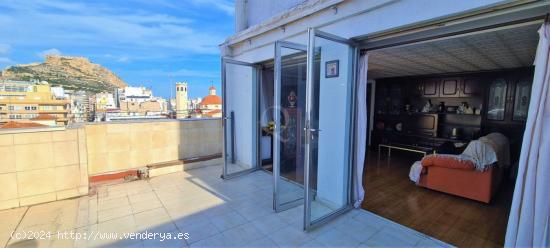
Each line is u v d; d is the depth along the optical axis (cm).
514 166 382
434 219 255
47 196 292
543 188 154
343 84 256
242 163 459
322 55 273
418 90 584
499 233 227
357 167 273
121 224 245
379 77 626
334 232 233
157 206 287
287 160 322
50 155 291
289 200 296
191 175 405
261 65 416
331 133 275
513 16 160
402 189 341
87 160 327
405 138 604
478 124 504
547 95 150
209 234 229
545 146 152
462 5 167
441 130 561
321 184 293
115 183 362
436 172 322
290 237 224
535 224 158
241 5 446
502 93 463
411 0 193
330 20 261
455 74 520
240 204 293
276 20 332
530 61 378
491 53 320
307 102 231
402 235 227
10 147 269
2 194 268
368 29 227
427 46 284
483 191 287
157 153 421
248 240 220
